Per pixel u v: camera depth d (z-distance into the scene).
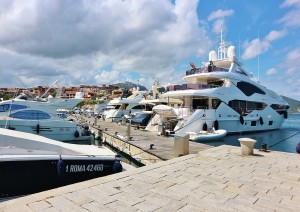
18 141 7.87
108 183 5.59
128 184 5.57
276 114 30.16
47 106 19.72
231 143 21.20
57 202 4.38
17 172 6.66
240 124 25.06
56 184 7.20
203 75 23.77
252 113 26.28
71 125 20.25
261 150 10.48
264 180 6.20
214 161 8.34
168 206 4.39
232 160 8.55
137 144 15.45
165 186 5.51
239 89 25.25
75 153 8.09
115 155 8.43
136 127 26.48
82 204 4.34
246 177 6.44
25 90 22.48
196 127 20.77
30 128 18.34
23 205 4.20
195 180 6.05
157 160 11.80
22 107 18.61
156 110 23.14
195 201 4.68
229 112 23.59
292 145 22.17
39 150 7.83
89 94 134.25
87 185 5.38
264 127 28.47
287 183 5.98
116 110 36.81
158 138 18.30
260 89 28.36
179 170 7.01
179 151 9.90
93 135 24.72
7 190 6.54
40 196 4.64
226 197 4.95
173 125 22.02
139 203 4.49
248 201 4.77
